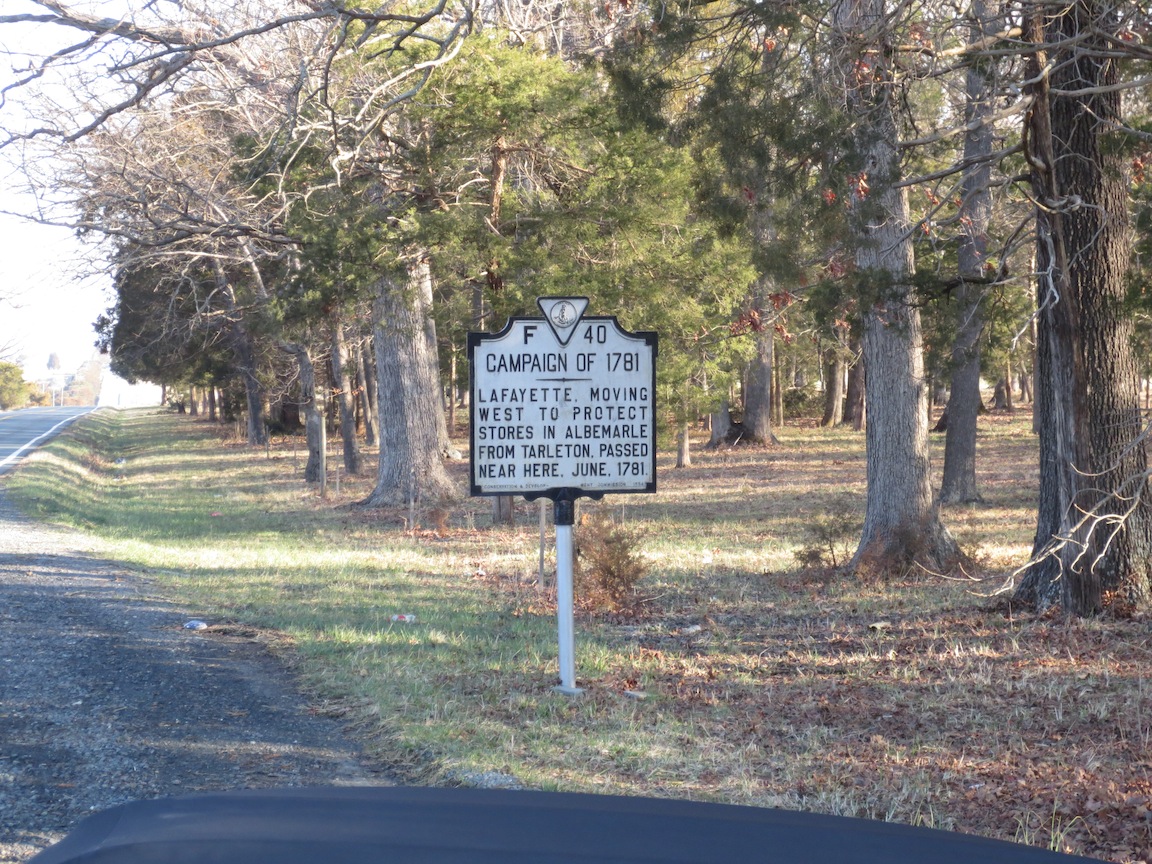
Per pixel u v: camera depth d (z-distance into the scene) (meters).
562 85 15.30
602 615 13.16
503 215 16.50
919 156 12.95
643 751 7.33
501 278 15.99
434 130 16.11
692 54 11.31
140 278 36.72
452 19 15.79
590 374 9.33
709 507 25.66
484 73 15.33
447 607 13.38
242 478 36.75
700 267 16.16
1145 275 11.08
